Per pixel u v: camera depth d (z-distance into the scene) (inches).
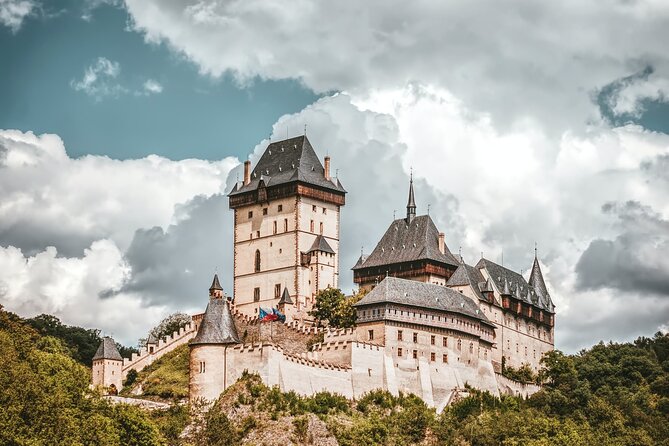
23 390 6343.5
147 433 7052.2
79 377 7308.1
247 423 7564.0
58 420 6348.4
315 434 7524.6
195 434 7573.8
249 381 7775.6
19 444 6038.4
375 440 7652.6
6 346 7012.8
